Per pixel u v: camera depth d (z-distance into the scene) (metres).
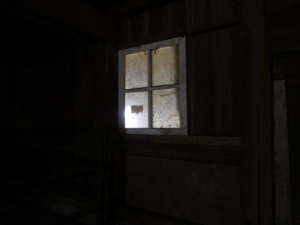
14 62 3.56
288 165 1.64
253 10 1.68
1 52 3.61
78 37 2.44
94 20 2.28
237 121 1.79
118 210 2.31
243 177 1.67
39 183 1.47
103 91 2.53
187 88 2.04
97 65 2.59
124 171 2.38
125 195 2.37
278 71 1.60
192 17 2.04
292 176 1.59
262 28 1.64
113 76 2.50
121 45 2.47
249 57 1.68
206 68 1.96
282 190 1.66
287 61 1.57
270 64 1.61
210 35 1.95
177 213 2.03
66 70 2.93
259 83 1.63
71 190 2.71
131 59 2.44
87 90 2.70
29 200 2.95
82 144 2.71
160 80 2.23
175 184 2.05
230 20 1.81
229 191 1.78
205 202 1.89
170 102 2.16
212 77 1.93
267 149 1.59
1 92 3.62
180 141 2.03
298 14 1.52
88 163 2.36
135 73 2.40
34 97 3.29
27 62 3.39
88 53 2.71
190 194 1.97
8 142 2.38
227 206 1.78
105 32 2.39
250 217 1.63
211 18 1.93
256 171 1.62
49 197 2.87
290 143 1.60
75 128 2.04
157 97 2.24
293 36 1.51
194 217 1.94
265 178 1.58
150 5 2.29
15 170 3.17
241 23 1.73
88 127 2.15
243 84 1.71
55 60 3.05
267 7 1.64
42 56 3.21
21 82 3.47
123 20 2.54
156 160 2.18
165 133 2.13
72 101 2.85
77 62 2.82
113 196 2.39
